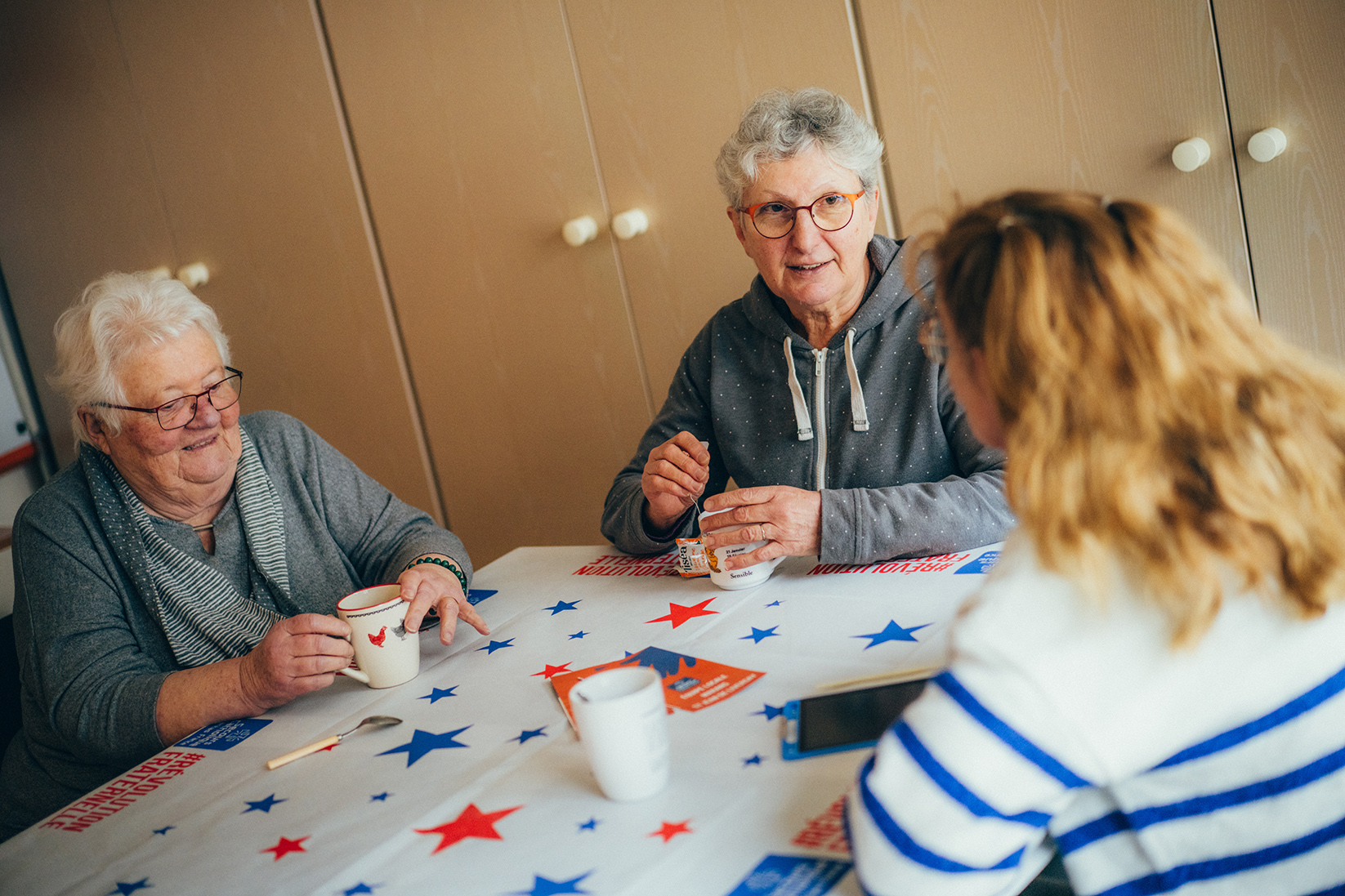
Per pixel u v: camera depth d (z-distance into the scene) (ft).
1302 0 4.73
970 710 1.65
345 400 7.91
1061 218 1.81
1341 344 5.10
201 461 3.86
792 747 2.34
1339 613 1.73
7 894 2.44
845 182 4.16
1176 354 1.69
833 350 4.44
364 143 7.23
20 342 8.76
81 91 7.97
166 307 3.80
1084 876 1.83
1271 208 5.08
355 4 6.94
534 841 2.19
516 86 6.64
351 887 2.16
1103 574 1.64
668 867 2.00
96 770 3.62
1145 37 5.10
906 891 1.68
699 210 6.37
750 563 3.49
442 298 7.36
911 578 3.33
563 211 6.77
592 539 7.44
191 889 2.29
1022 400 1.74
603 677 2.36
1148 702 1.65
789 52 5.87
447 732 2.85
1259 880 1.73
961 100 5.58
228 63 7.45
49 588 3.68
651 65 6.23
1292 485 1.68
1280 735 1.69
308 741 2.98
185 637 3.84
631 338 6.84
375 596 3.49
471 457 7.65
